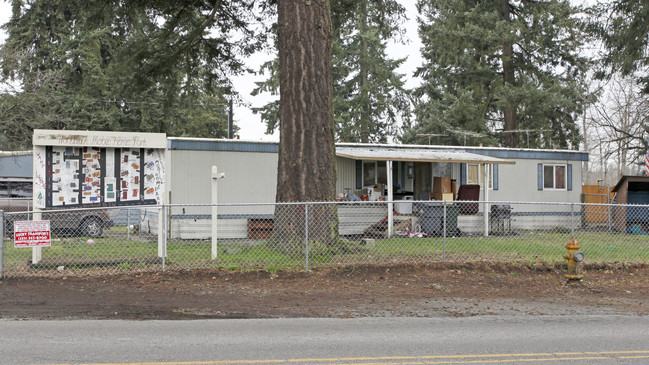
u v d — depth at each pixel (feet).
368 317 27.86
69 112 109.40
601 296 34.68
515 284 37.14
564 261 41.70
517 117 125.80
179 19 55.06
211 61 61.52
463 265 40.24
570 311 30.30
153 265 37.55
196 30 54.03
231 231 61.87
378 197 68.69
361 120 149.89
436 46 123.13
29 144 97.25
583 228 60.70
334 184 42.78
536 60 116.37
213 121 145.38
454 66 127.44
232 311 28.50
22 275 34.86
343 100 150.20
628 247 50.62
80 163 39.70
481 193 74.33
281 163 42.27
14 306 28.50
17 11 114.42
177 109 123.13
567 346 22.72
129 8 54.54
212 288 33.50
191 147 61.05
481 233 65.05
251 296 31.94
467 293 34.27
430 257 41.98
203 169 61.46
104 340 22.43
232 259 39.19
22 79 96.37
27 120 93.86
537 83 115.85
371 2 61.87
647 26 78.54
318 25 42.68
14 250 41.37
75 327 24.68
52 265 36.68
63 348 21.09
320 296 32.35
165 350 21.06
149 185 41.24
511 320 27.76
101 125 111.86
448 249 45.50
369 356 20.68
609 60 85.35
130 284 33.76
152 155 41.37
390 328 25.52
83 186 39.73
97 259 38.19
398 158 62.13
